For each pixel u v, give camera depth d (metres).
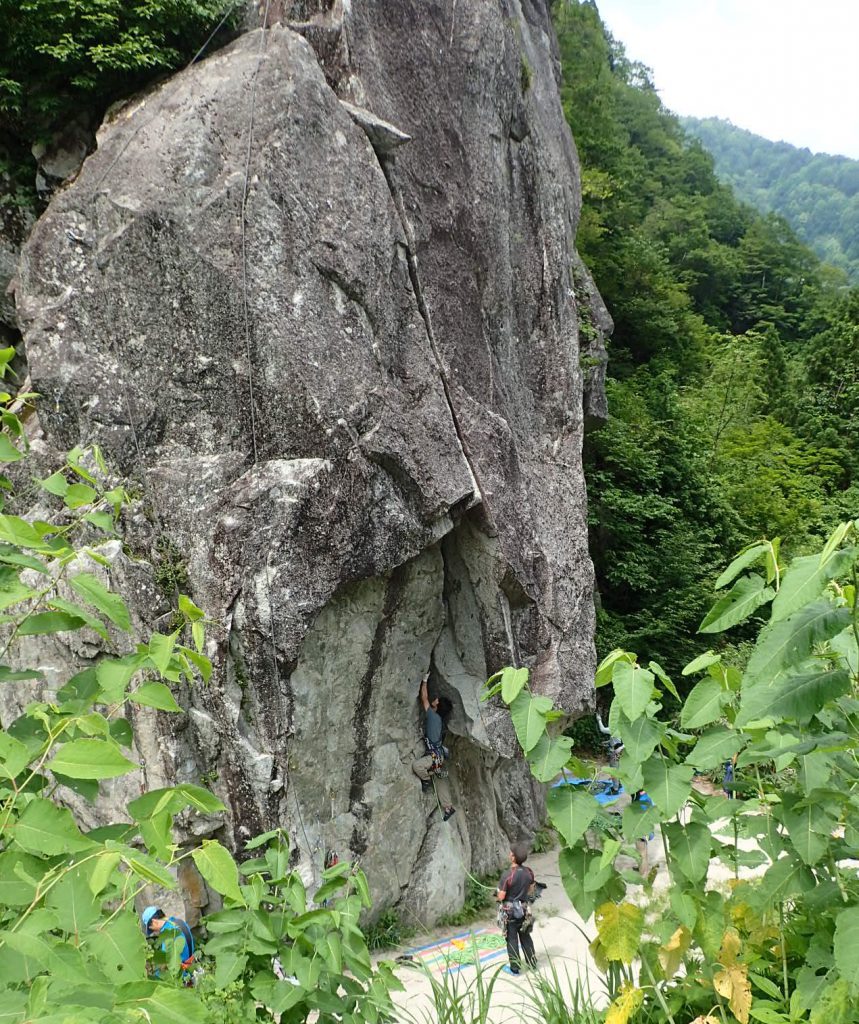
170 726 5.72
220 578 5.80
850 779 2.13
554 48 13.43
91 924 1.45
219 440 6.19
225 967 2.03
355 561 6.14
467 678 7.55
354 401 6.25
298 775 6.12
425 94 7.59
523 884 5.25
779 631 1.69
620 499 14.03
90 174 6.53
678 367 22.70
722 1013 1.98
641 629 13.37
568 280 10.04
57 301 6.44
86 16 6.82
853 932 1.66
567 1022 2.26
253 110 6.24
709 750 1.98
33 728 1.88
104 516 2.40
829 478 21.16
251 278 6.07
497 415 7.67
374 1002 2.13
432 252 7.36
